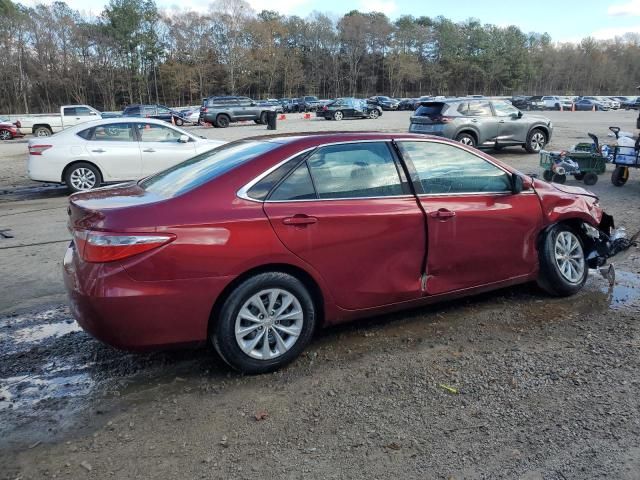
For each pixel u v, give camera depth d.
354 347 3.94
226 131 28.53
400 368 3.62
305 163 3.70
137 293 3.15
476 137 15.08
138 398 3.34
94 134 10.95
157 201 3.38
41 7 80.25
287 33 105.19
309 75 108.69
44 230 7.83
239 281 3.42
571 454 2.70
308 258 3.57
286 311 3.60
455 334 4.12
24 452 2.83
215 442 2.87
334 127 29.58
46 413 3.20
